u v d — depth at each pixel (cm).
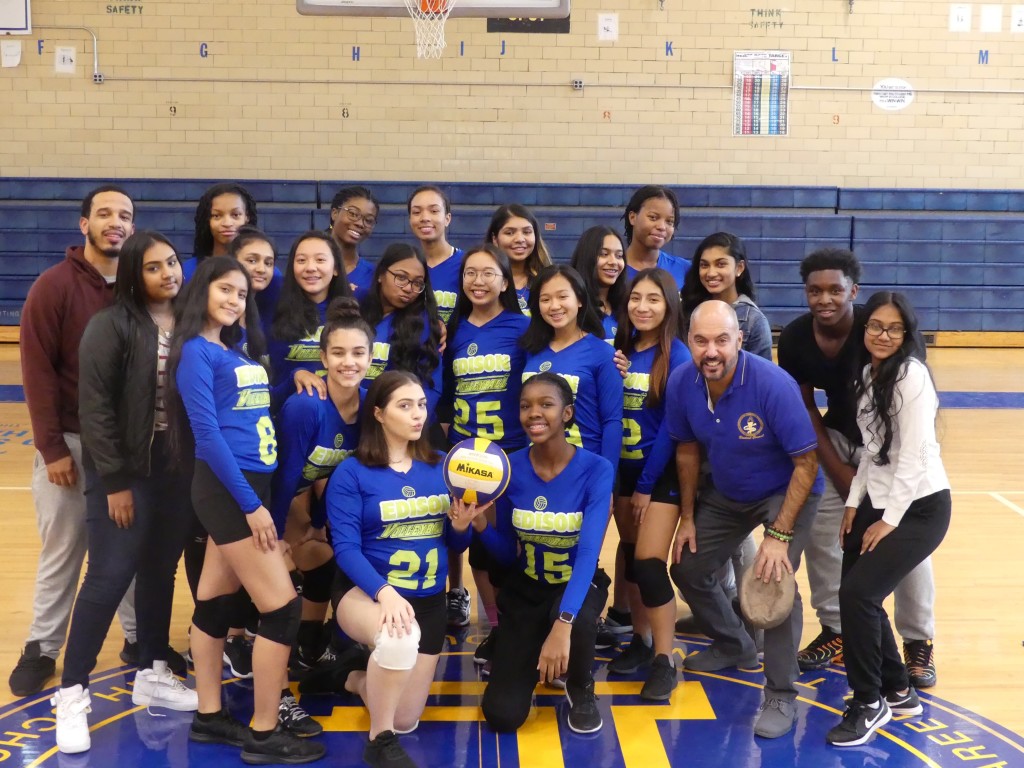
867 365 329
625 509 384
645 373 376
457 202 1152
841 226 1130
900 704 335
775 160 1174
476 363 379
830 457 355
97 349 309
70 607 354
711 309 316
